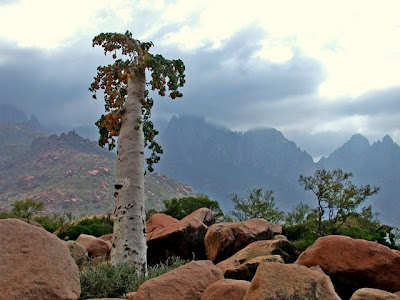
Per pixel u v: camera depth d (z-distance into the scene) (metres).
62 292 7.14
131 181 15.14
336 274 10.85
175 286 8.01
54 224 34.84
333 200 22.84
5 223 7.65
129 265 13.13
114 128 16.53
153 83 16.45
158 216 26.42
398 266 10.62
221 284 7.50
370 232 23.84
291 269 5.99
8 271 6.96
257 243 15.09
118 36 17.16
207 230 20.80
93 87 18.11
